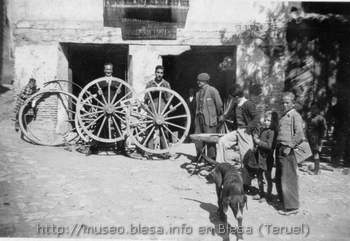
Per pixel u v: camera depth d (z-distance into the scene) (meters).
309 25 13.47
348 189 8.77
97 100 10.60
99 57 15.84
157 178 8.95
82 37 12.93
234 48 13.70
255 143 7.95
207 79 9.98
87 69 15.97
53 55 12.77
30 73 12.69
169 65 15.62
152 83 10.84
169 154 11.02
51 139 12.22
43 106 12.53
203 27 13.32
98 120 10.80
